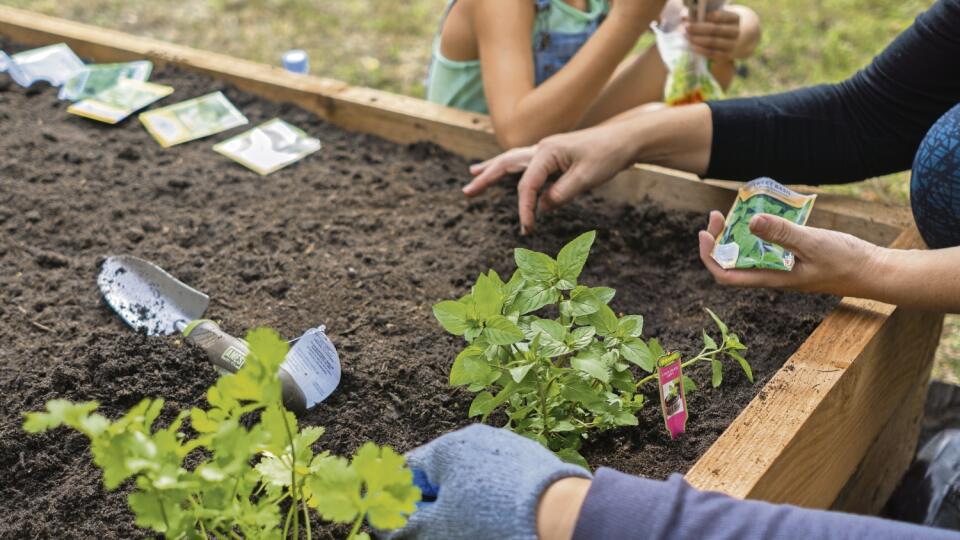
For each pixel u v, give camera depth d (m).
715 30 2.27
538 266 1.39
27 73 2.71
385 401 1.61
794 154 1.96
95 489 1.42
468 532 1.05
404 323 1.81
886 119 1.91
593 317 1.40
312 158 2.42
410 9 4.48
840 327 1.63
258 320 1.83
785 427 1.40
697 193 2.15
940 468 1.98
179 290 1.85
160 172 2.34
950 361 2.48
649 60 2.61
